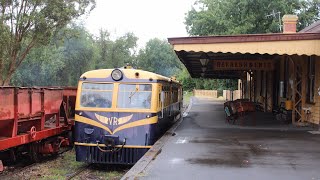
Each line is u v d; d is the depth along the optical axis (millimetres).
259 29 37969
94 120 12953
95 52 60469
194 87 85562
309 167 8992
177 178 7938
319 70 16484
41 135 13641
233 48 14875
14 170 12812
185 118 22734
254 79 35156
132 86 13172
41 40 24484
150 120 12883
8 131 11812
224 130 16312
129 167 13586
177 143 12547
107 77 13266
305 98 18406
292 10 38438
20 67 44281
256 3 37875
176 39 14969
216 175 8195
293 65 18891
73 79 55625
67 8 23672
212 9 44812
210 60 24062
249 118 21359
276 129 16781
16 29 23297
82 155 12945
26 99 12594
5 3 22453
